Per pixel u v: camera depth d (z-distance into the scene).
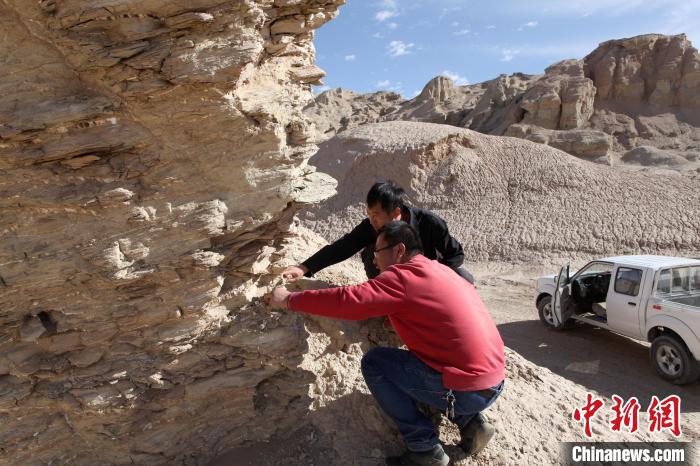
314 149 3.19
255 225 3.01
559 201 20.53
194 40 2.44
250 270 3.15
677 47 42.66
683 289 7.34
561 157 23.45
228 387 3.19
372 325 4.14
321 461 3.21
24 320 2.68
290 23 3.10
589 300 8.97
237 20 2.49
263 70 3.07
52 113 2.38
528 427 3.68
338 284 4.34
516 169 22.91
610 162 32.47
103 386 2.85
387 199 3.44
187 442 3.19
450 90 66.88
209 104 2.61
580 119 39.53
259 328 3.21
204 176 2.79
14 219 2.48
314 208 23.69
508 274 15.84
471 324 2.79
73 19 2.31
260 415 3.37
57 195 2.49
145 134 2.60
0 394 2.69
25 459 2.85
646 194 19.80
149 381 2.94
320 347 3.73
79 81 2.49
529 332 9.55
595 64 44.22
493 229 19.61
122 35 2.40
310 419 3.46
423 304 2.76
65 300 2.70
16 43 2.34
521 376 4.53
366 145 25.33
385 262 3.08
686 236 16.70
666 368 6.96
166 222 2.72
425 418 3.07
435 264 2.98
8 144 2.39
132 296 2.78
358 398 3.59
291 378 3.40
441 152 24.02
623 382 7.07
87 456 2.98
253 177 2.90
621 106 42.06
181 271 2.84
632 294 7.54
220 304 3.10
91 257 2.58
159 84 2.47
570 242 17.70
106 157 2.59
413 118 58.72
